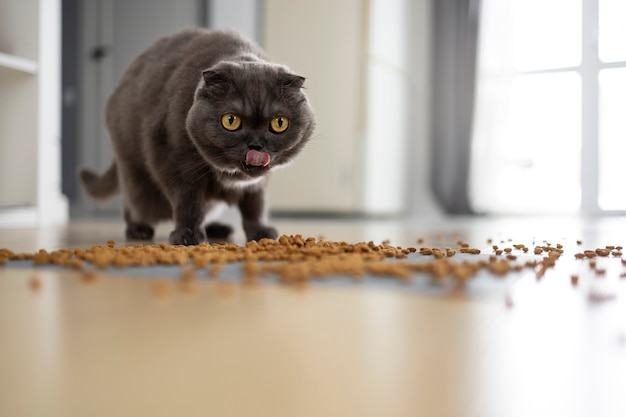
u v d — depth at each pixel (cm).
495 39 210
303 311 39
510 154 213
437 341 32
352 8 183
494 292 44
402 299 42
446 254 62
